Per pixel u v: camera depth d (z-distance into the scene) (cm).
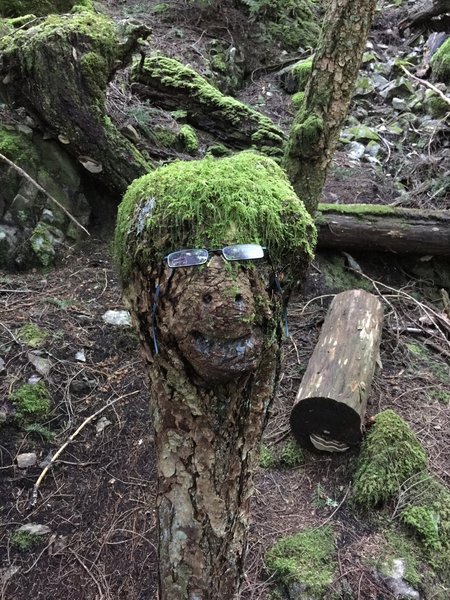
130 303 129
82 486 236
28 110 339
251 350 116
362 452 253
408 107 562
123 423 257
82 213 346
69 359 275
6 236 316
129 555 216
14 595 205
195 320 113
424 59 633
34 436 246
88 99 329
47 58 317
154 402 134
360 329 289
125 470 242
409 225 373
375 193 450
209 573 144
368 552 222
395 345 332
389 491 239
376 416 268
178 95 457
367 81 596
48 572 211
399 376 311
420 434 276
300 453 263
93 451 247
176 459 134
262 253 116
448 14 689
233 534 145
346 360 269
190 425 130
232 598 154
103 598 204
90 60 323
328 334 290
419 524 229
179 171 125
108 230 355
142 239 120
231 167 125
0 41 331
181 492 137
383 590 211
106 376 274
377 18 733
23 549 216
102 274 326
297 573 211
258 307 117
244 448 137
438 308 371
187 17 615
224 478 136
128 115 406
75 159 350
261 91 588
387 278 386
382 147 512
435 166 473
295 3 689
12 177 324
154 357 128
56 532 222
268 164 135
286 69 600
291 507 241
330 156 324
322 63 304
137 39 341
